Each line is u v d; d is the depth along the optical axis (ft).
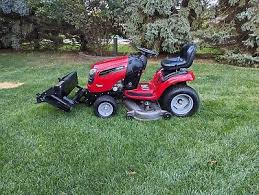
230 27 30.89
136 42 32.22
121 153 12.51
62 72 27.43
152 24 31.14
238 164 11.61
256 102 18.07
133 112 15.66
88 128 14.76
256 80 23.59
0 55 36.52
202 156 12.16
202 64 30.27
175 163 11.73
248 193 10.03
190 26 32.60
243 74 25.73
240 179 10.69
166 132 14.30
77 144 13.32
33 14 36.35
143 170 11.31
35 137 14.01
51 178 10.96
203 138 13.71
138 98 15.90
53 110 16.92
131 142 13.41
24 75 26.94
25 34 37.68
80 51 37.14
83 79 23.89
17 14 36.14
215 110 16.78
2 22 37.09
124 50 36.63
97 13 32.63
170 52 32.14
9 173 11.29
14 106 18.21
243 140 13.41
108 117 15.94
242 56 29.73
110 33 34.35
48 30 37.40
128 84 16.03
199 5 31.35
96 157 12.25
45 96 15.53
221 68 28.32
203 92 20.17
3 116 16.60
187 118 15.83
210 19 31.63
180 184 10.51
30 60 33.60
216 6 31.48
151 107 16.12
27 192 10.27
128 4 32.04
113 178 10.85
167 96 15.83
